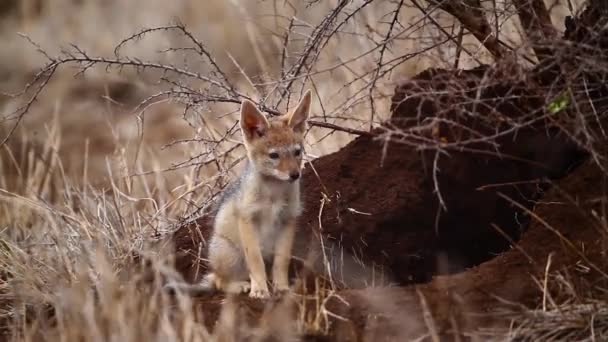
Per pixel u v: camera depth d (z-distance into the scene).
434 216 11.52
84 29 24.77
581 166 10.95
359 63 15.40
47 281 11.54
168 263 11.80
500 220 11.42
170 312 10.07
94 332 9.27
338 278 11.47
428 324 9.17
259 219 11.17
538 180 10.88
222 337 9.31
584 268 9.84
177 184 15.92
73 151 18.89
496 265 10.22
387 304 9.77
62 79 21.98
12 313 11.09
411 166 11.71
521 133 11.14
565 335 9.21
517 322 9.41
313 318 9.77
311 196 12.19
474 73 11.37
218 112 16.98
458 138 10.51
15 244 12.70
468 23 11.16
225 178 13.45
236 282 11.33
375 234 11.63
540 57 10.90
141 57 21.83
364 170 12.11
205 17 24.08
